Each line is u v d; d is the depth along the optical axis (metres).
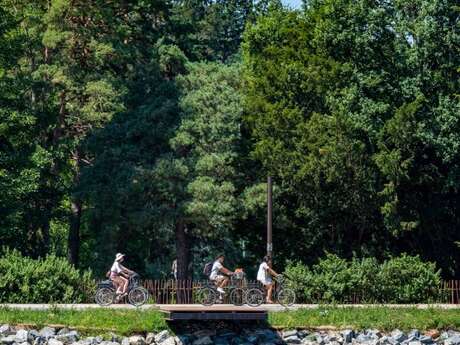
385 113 56.72
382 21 58.09
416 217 57.09
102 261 57.44
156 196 56.91
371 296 44.38
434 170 57.47
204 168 56.38
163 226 57.19
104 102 59.41
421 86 57.88
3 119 57.12
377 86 58.03
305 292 43.69
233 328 38.25
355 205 56.44
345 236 59.03
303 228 59.00
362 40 57.62
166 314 36.81
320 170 55.34
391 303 44.47
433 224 58.38
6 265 40.72
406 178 55.09
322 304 42.00
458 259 59.16
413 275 45.28
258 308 37.56
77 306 38.38
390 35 58.56
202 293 40.97
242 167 58.41
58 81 59.38
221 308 36.91
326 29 58.81
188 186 55.78
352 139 55.31
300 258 59.53
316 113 56.41
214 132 57.41
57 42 59.25
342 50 59.34
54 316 36.69
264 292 43.47
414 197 57.41
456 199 59.09
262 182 57.75
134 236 60.12
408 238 58.84
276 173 56.91
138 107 59.19
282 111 57.16
